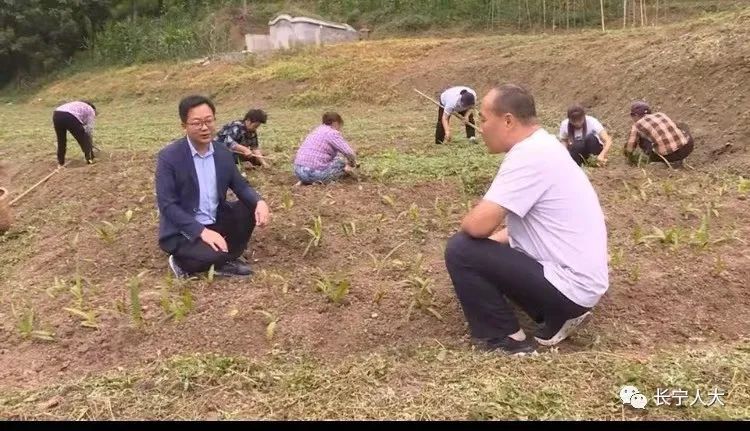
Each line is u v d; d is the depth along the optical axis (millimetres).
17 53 31781
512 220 3645
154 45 29719
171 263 4941
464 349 3793
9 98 30312
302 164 7117
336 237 5586
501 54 17234
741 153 8352
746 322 4094
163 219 4789
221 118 17125
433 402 3166
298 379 3422
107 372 3648
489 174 7277
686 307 4203
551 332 3727
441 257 5059
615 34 15055
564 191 3467
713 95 9828
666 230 5461
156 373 3525
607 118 11859
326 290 4371
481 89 16469
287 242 5535
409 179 7246
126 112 20266
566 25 23344
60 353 3939
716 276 4500
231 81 21234
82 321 4215
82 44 33062
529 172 3414
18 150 11516
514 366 3477
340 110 17656
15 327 4277
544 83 15000
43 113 22031
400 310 4203
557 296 3502
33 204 7672
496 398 3158
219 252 4758
